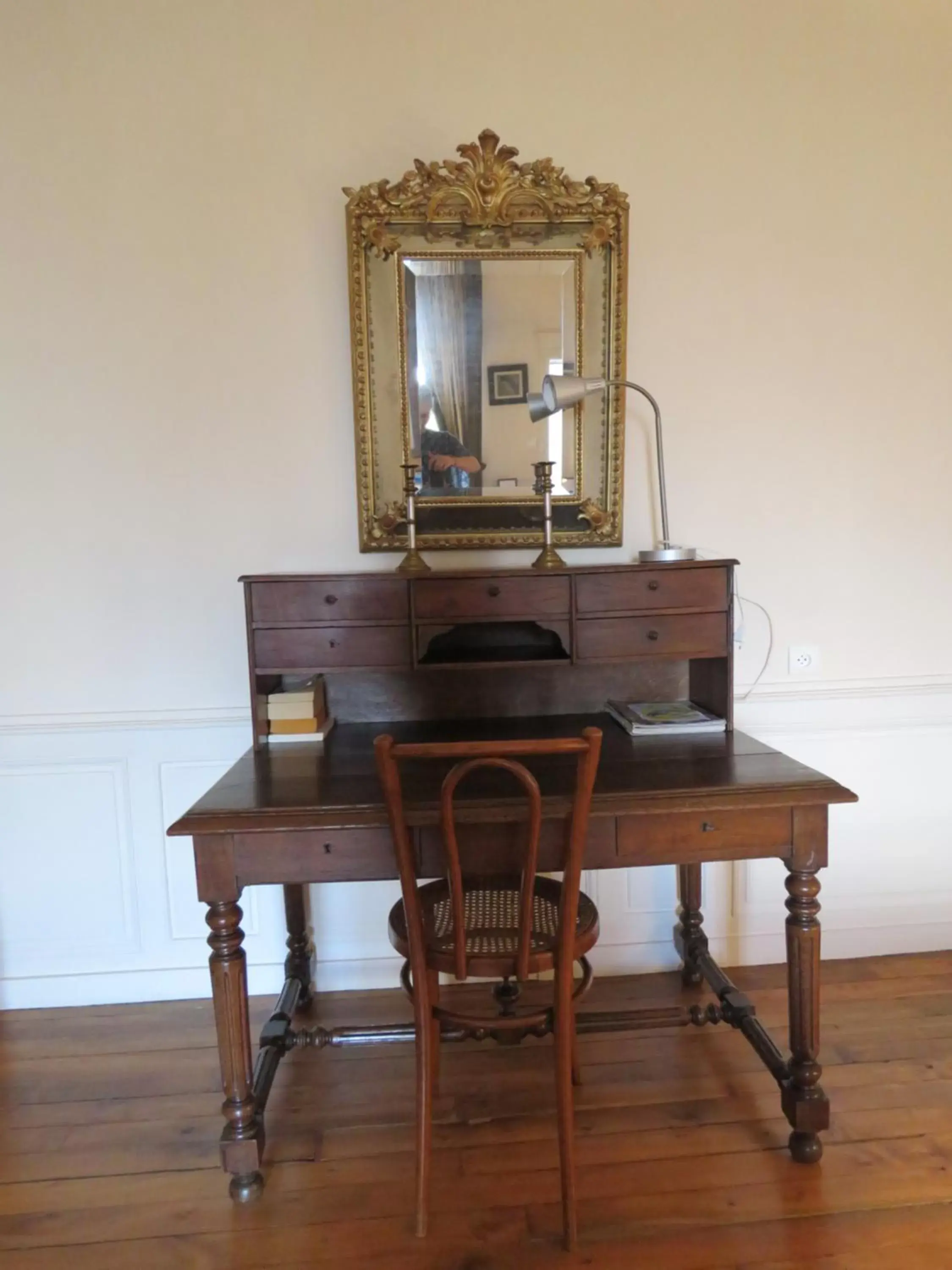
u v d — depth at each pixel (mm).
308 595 1835
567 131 2016
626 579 1880
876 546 2209
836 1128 1638
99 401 2012
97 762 2105
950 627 2256
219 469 2049
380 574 1837
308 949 2113
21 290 1971
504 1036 1494
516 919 1560
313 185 1984
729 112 2049
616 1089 1773
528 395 2049
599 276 2025
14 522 2029
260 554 2076
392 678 2066
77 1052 1942
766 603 2197
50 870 2121
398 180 1996
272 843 1473
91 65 1926
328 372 2037
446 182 1940
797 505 2178
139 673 2090
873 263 2125
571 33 1995
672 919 2256
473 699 2088
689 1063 1862
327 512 2074
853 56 2062
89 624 2068
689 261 2080
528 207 1972
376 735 1947
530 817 1318
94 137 1942
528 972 1401
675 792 1513
